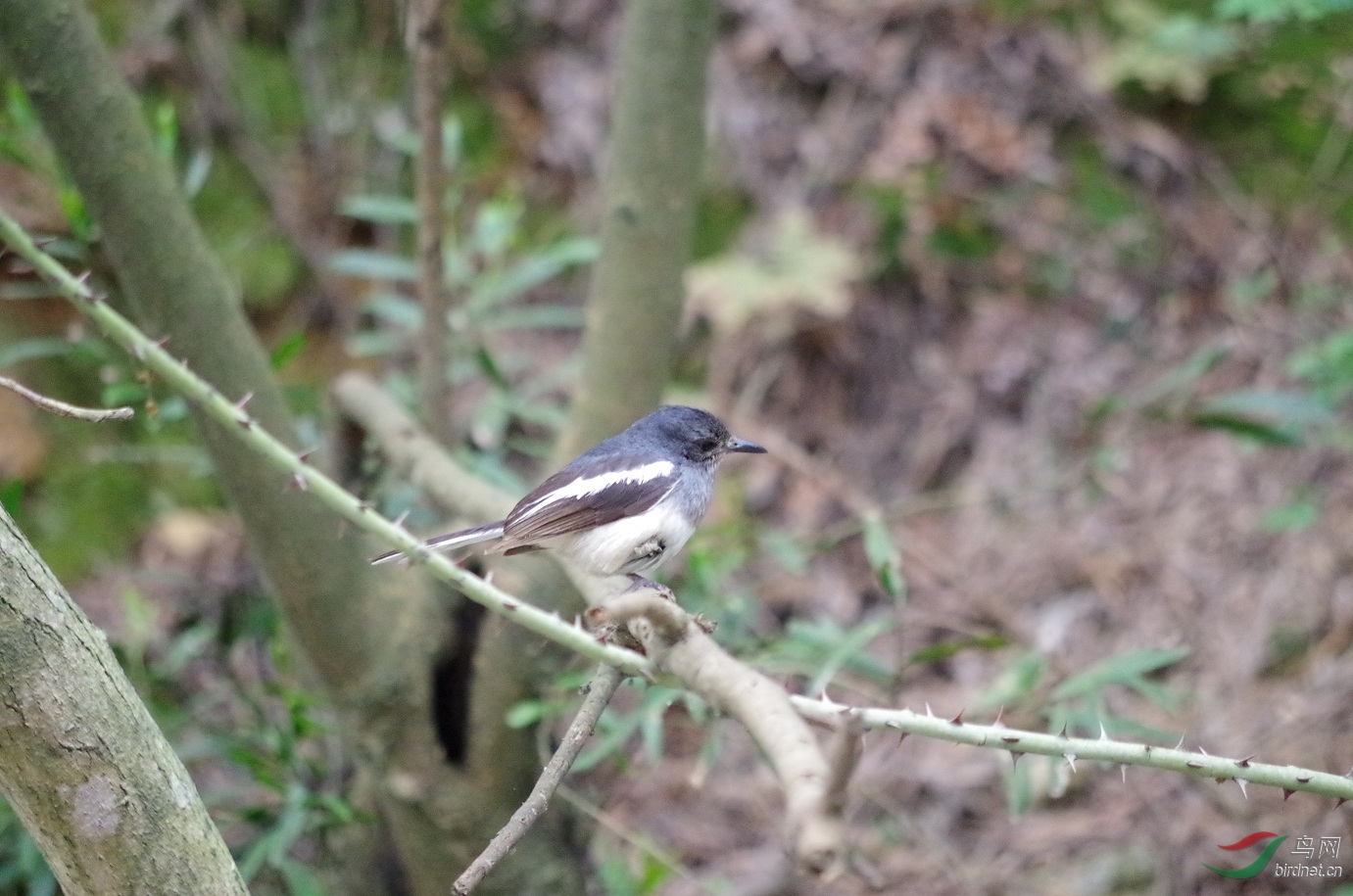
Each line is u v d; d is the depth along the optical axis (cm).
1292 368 1259
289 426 727
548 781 495
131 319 816
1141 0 1628
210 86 1502
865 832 1093
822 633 818
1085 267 1520
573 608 813
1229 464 1330
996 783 1114
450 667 798
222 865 494
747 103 1599
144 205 671
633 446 823
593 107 1584
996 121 1586
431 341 884
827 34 1631
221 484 730
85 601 1241
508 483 939
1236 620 1210
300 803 767
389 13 1574
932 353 1484
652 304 830
